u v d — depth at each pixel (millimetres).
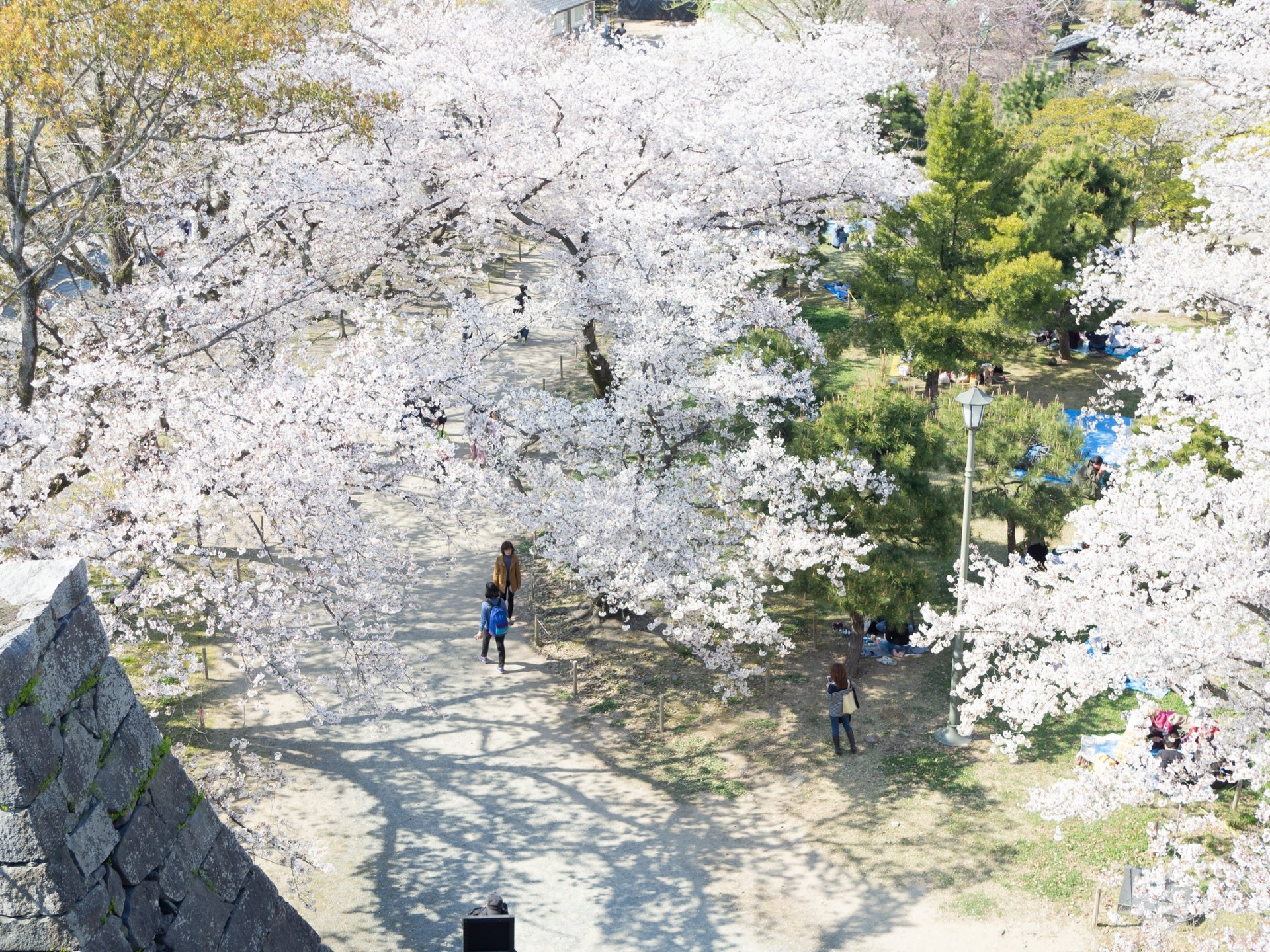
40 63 13453
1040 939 12703
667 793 15539
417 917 13219
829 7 43656
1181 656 11930
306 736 16516
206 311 16531
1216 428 16781
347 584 14500
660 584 15883
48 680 3697
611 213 19047
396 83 20438
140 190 17203
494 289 33562
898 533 17391
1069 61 50594
